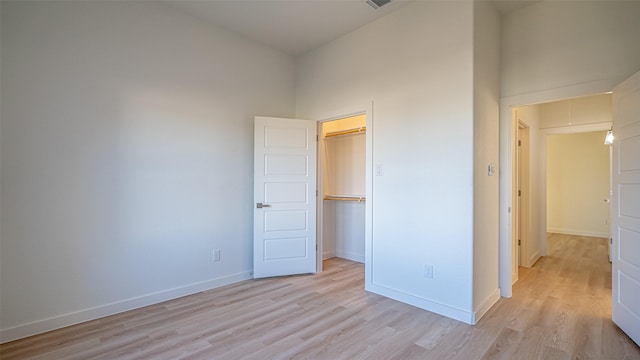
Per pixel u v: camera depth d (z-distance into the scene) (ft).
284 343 7.63
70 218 8.66
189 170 11.13
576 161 23.57
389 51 10.84
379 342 7.66
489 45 9.87
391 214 10.68
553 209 24.56
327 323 8.72
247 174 12.88
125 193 9.67
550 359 6.91
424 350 7.29
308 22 11.56
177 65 10.82
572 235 23.08
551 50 9.75
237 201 12.53
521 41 10.32
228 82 12.25
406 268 10.22
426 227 9.70
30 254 8.05
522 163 14.64
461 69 8.96
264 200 12.88
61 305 8.51
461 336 7.95
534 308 9.74
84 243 8.90
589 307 9.81
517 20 10.41
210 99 11.72
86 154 8.92
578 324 8.61
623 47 8.55
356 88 12.01
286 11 10.85
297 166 13.44
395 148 10.58
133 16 9.81
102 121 9.21
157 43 10.34
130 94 9.75
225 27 12.03
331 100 13.08
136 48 9.87
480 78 9.22
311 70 14.05
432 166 9.56
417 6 10.02
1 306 7.68
